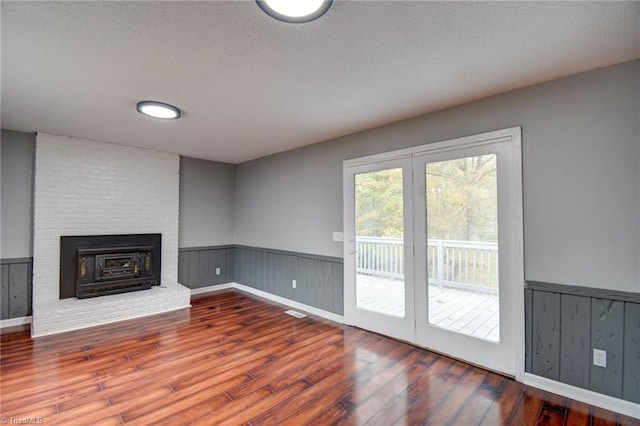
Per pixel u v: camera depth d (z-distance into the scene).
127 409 2.05
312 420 1.96
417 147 3.06
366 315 3.51
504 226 2.51
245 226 5.43
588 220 2.14
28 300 3.70
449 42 1.79
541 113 2.33
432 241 2.97
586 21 1.59
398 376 2.50
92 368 2.61
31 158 3.73
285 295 4.61
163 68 2.09
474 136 2.66
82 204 3.99
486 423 1.93
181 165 5.02
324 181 4.04
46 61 1.99
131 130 3.55
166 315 4.04
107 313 3.73
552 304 2.29
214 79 2.25
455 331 2.80
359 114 3.01
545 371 2.30
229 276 5.61
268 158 4.95
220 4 1.45
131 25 1.61
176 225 4.84
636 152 1.98
